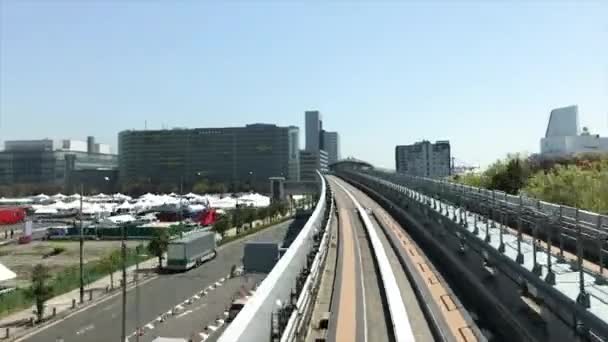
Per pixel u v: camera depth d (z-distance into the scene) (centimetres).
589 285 1983
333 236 5134
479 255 3153
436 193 5434
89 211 10788
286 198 16612
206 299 5288
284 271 2138
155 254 7025
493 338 2241
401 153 18462
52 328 4428
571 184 4378
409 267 3675
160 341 3606
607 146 10606
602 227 2119
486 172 7006
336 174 18750
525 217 2739
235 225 10831
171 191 19900
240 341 1243
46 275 5597
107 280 6375
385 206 7931
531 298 2380
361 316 2656
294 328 1986
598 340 1702
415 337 2294
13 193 19988
